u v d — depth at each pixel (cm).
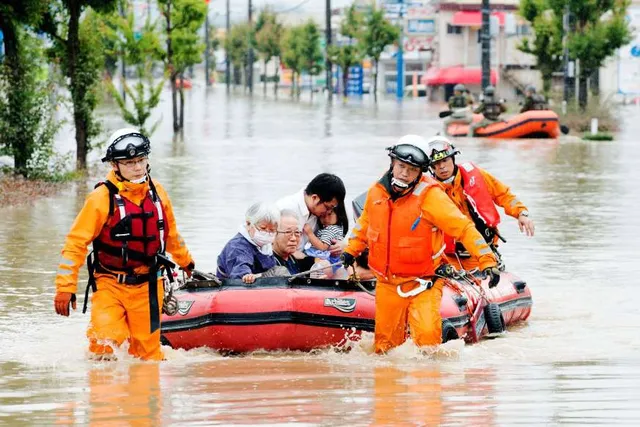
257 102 10406
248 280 1343
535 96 5816
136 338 1262
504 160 4247
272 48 13075
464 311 1390
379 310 1303
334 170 3703
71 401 1060
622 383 1133
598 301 1661
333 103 10450
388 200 1272
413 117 7644
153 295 1243
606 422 968
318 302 1322
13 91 3161
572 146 5047
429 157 1259
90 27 3519
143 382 1147
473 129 5722
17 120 3188
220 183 3294
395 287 1290
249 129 6225
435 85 11125
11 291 1716
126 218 1220
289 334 1317
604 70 9656
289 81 16838
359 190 3077
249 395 1080
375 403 1041
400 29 11606
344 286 1353
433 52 11838
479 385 1124
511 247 2170
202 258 1975
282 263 1412
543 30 7312
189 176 3512
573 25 6969
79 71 3472
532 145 5112
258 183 3294
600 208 2769
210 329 1319
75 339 1388
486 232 1515
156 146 4891
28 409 1030
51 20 3419
